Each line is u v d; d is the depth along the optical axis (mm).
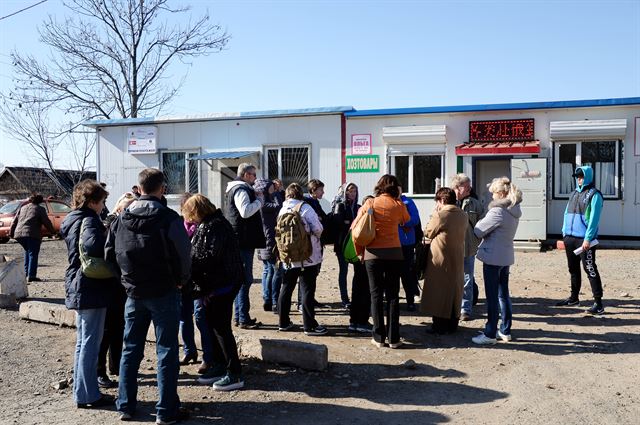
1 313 8242
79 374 4840
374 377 5449
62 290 10141
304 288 6785
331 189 17172
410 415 4598
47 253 16141
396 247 6234
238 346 6082
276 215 7812
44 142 31391
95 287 4758
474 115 15812
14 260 9305
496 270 6363
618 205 14758
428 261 6816
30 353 6355
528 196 14969
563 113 15078
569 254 8086
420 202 16281
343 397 4984
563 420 4438
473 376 5438
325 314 7938
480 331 6961
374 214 6145
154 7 31062
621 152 14633
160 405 4434
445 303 6695
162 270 4359
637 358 5883
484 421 4461
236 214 6809
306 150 17453
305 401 4906
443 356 6039
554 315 7707
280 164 17719
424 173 16328
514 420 4461
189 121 18688
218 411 4711
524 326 7168
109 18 30453
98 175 19875
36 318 7699
